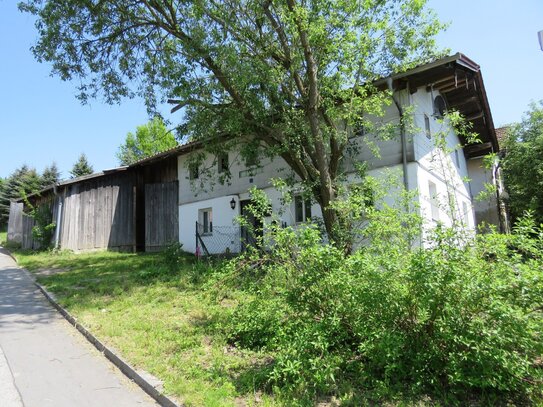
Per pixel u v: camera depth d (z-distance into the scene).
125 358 5.11
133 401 4.11
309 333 4.30
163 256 15.41
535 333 3.52
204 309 7.26
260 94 10.79
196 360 4.96
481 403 3.68
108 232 19.11
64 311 7.61
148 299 8.40
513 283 3.61
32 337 6.27
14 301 8.87
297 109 10.97
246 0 10.06
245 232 15.27
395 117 11.75
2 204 40.75
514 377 3.57
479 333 3.62
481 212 19.69
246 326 5.46
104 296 8.80
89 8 11.13
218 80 10.80
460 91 14.60
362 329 4.25
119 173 19.81
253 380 4.20
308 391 3.91
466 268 3.82
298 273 4.80
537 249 3.81
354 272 4.37
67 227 17.89
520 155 18.12
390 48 9.95
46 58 11.70
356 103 9.67
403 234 5.12
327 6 9.28
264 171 15.37
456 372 3.66
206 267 11.55
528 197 17.84
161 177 19.86
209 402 3.77
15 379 4.63
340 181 10.66
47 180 43.50
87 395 4.25
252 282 5.52
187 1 10.50
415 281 3.86
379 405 3.70
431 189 12.76
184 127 11.59
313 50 9.88
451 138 16.45
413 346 4.09
